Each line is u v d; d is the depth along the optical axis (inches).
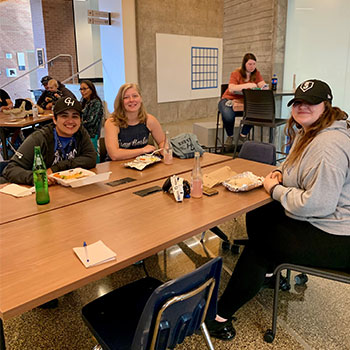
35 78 407.2
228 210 60.6
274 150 99.0
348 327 69.5
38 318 73.4
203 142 210.2
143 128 106.8
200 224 54.9
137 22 240.2
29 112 181.5
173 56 267.1
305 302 77.6
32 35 419.8
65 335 68.4
